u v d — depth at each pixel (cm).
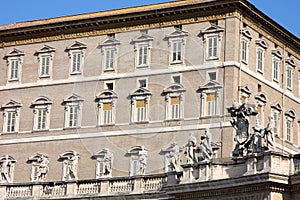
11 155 11869
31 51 12112
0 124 12062
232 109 7944
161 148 10975
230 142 10519
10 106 12044
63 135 11600
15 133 11912
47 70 11944
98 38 11725
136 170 11031
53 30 11975
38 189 9119
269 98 11569
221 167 7762
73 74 11762
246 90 10988
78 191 8894
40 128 11775
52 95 11819
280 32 11869
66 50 11875
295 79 12362
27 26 12081
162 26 11344
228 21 10944
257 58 11381
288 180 7281
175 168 8375
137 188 8512
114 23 11612
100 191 8750
